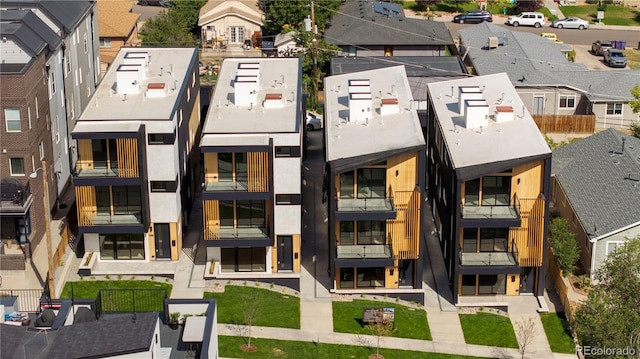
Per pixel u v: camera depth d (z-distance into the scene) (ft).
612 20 458.09
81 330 141.38
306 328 205.05
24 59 222.48
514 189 209.97
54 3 256.52
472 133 220.43
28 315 163.32
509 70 328.70
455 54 381.19
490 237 213.25
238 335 200.85
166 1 450.30
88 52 277.03
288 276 219.20
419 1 466.29
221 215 218.18
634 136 285.23
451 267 215.72
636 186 230.89
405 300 216.54
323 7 384.06
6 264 213.66
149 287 214.69
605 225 221.05
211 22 391.45
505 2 468.75
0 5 244.22
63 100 247.70
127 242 223.92
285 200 217.36
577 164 252.42
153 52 263.29
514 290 217.56
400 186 211.00
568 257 217.15
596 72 323.78
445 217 225.97
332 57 341.41
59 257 220.23
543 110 317.83
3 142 216.54
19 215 213.66
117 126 214.28
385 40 365.61
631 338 182.91
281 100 230.27
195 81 261.24
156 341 143.43
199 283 217.77
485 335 205.46
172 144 218.38
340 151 211.82
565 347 202.59
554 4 479.00
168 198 221.46
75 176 215.10
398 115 226.99
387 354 198.18
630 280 195.11
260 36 392.47
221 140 211.20
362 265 212.43
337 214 208.95
